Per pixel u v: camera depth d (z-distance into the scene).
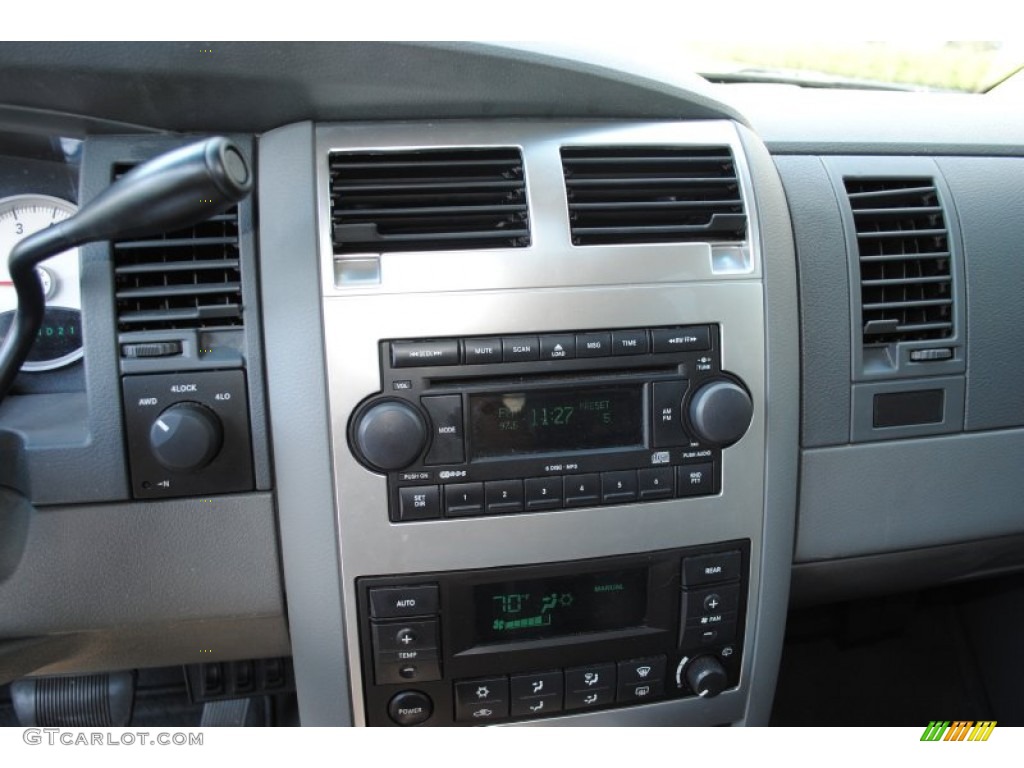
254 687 1.15
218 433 0.76
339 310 0.73
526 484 0.77
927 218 0.96
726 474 0.81
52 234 0.61
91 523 0.77
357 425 0.74
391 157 0.77
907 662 1.41
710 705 0.88
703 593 0.83
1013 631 1.29
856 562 0.97
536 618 0.81
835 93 1.09
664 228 0.79
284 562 0.79
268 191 0.76
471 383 0.75
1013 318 0.96
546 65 0.72
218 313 0.76
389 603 0.77
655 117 0.83
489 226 0.77
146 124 0.78
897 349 0.92
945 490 0.95
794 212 0.91
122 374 0.75
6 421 0.78
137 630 0.81
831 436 0.91
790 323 0.84
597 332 0.77
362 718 0.81
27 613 0.77
